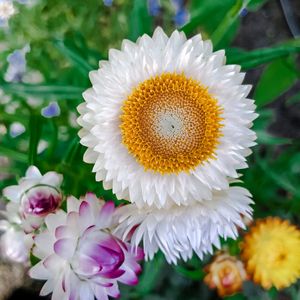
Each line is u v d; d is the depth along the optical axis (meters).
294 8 0.20
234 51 0.13
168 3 0.18
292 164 0.16
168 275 0.16
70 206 0.10
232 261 0.13
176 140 0.11
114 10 0.17
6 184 0.14
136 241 0.10
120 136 0.11
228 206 0.11
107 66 0.11
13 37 0.16
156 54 0.11
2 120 0.15
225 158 0.12
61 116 0.15
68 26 0.17
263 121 0.16
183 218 0.11
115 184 0.11
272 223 0.13
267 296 0.15
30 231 0.11
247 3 0.13
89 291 0.10
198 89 0.11
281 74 0.17
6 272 0.17
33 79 0.16
